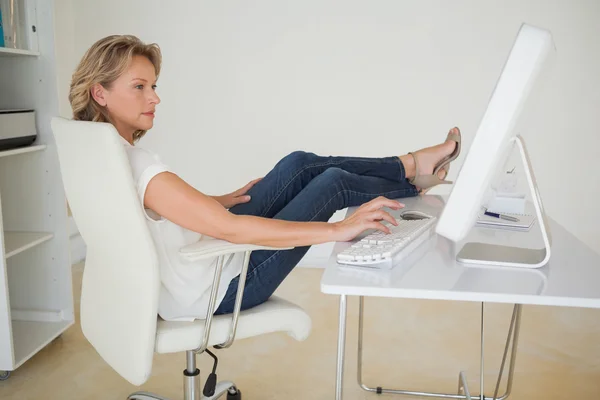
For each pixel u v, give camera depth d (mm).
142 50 1634
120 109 1611
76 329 2906
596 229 3658
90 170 1466
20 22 2562
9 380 2412
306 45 3676
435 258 1403
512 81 1120
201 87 3783
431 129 3688
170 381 2424
